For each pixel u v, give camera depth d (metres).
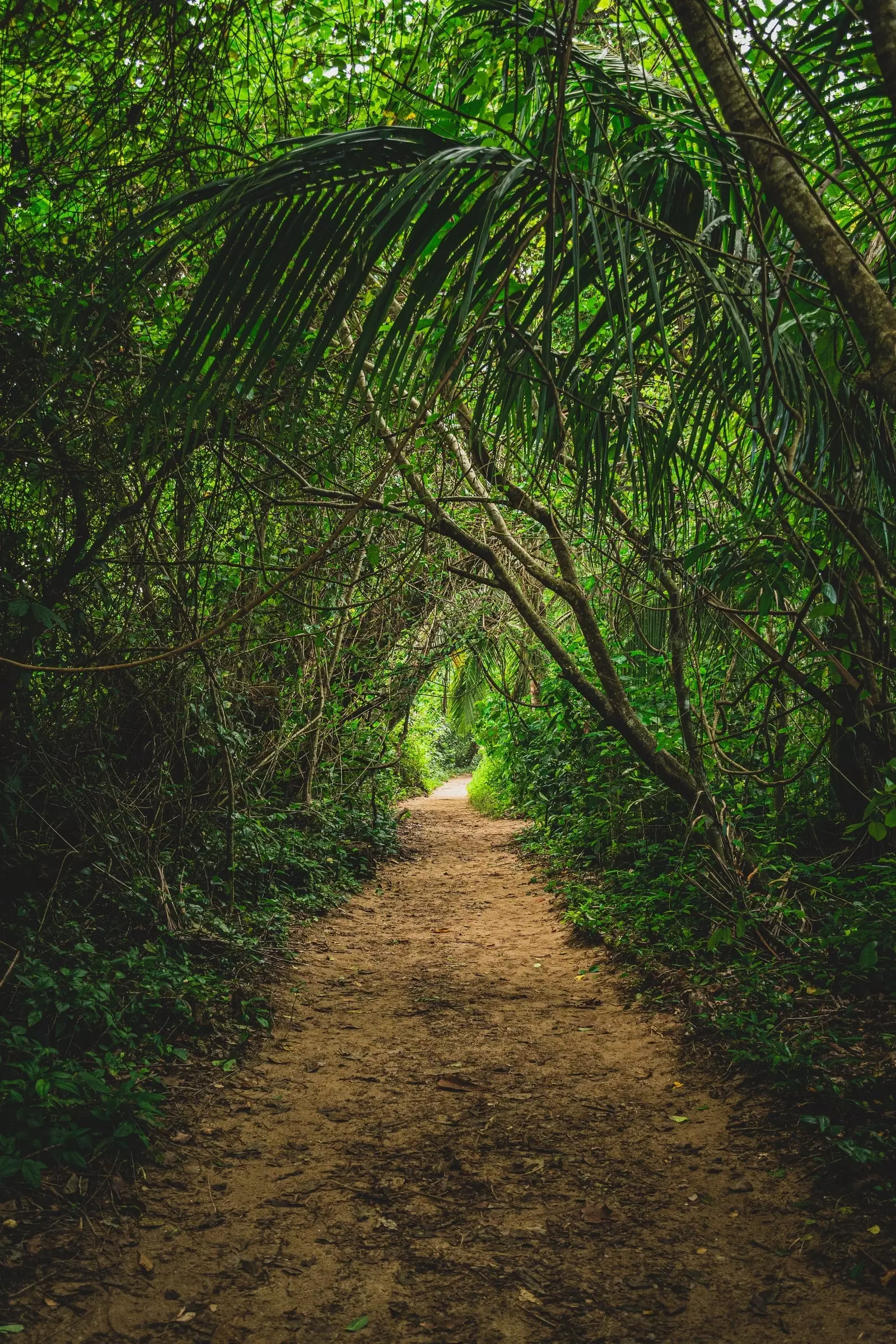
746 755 6.59
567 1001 5.19
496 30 2.60
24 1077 3.27
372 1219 2.83
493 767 18.20
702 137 2.62
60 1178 2.88
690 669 7.11
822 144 2.64
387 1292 2.45
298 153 1.95
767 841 6.19
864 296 1.79
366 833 10.68
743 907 5.48
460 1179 3.09
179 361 1.96
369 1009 5.09
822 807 6.56
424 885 9.43
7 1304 2.29
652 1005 4.86
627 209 2.14
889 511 3.17
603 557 6.89
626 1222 2.79
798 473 2.90
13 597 4.20
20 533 4.37
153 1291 2.44
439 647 11.20
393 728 14.47
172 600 5.51
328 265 1.96
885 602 4.14
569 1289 2.45
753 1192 2.92
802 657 4.92
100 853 5.07
